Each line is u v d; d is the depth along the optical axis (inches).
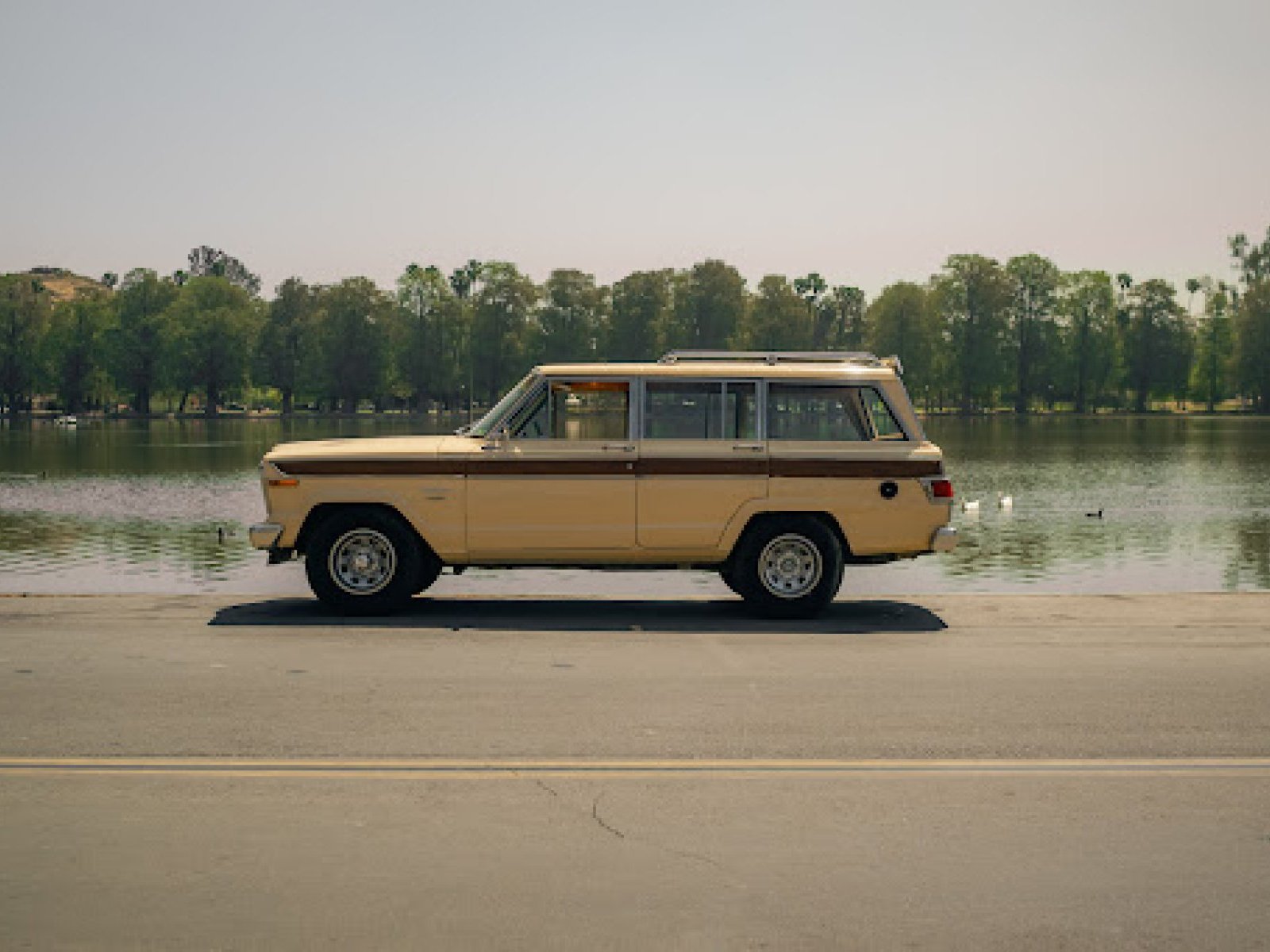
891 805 231.8
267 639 405.4
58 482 1833.2
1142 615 464.1
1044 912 181.6
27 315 6668.3
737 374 465.7
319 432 4436.5
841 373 468.8
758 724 292.8
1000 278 6378.0
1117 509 1438.2
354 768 254.1
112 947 168.6
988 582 814.5
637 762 259.8
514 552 461.7
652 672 353.7
